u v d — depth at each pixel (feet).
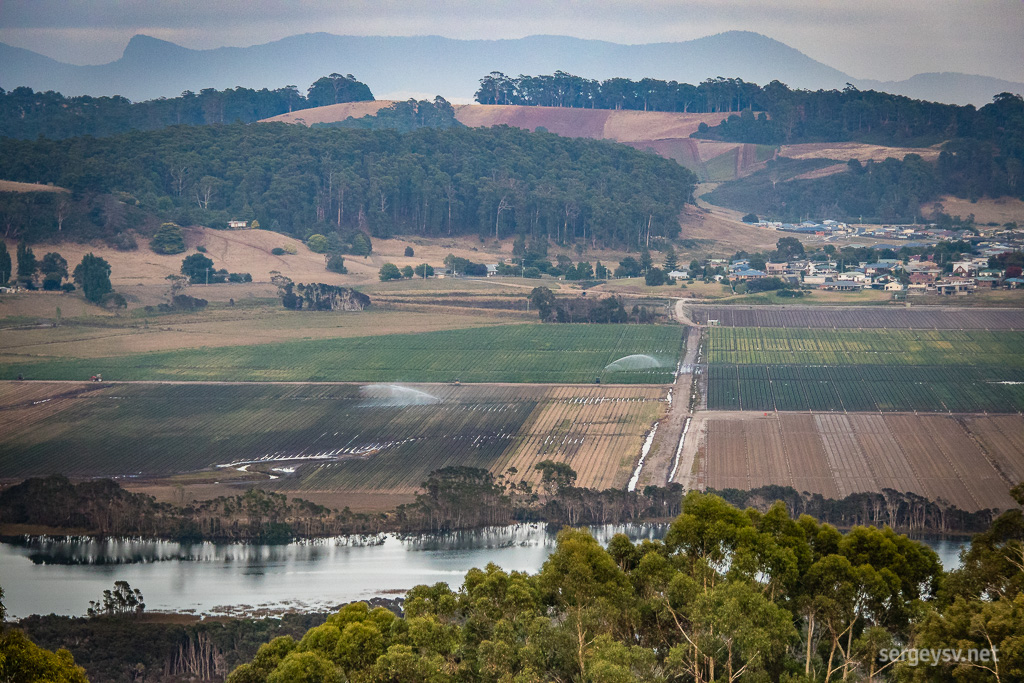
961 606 428.15
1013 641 396.78
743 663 435.94
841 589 450.71
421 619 463.42
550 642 440.04
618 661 417.69
